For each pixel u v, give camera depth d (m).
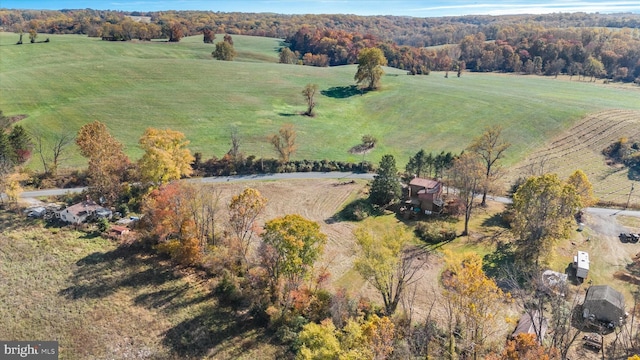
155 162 67.88
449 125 116.06
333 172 92.50
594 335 44.19
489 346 40.34
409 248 62.72
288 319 46.09
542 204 54.59
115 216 67.06
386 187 74.94
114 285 50.91
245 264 53.78
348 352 35.03
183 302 49.06
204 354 42.28
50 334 42.88
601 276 55.38
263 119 118.19
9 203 68.88
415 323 45.03
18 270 51.91
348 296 48.06
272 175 90.12
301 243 45.38
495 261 58.69
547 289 45.72
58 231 61.41
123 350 41.78
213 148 99.62
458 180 71.44
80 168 85.62
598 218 70.69
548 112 115.50
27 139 87.81
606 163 91.12
